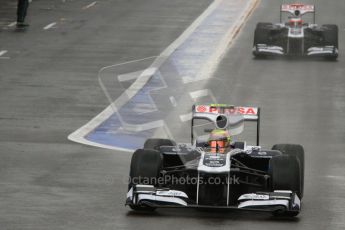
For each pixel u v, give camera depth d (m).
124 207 44.44
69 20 143.12
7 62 104.88
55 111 77.12
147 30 132.12
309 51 108.25
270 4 164.12
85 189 48.62
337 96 86.94
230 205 43.25
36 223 41.03
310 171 55.25
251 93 87.25
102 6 161.00
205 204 42.81
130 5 162.38
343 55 113.44
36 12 152.38
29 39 123.50
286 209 41.56
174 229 40.12
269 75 97.94
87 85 90.50
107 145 63.09
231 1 167.12
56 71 98.81
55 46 117.31
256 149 45.38
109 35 127.12
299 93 87.94
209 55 110.81
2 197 46.31
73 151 60.38
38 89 88.06
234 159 45.25
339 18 150.50
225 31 132.00
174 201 42.00
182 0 168.88
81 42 120.75
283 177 42.31
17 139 64.62
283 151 46.31
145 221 41.56
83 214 42.88
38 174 52.59
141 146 63.09
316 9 160.75
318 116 76.69
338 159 59.53
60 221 41.47
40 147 61.59
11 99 82.44
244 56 110.75
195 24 138.62
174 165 46.59
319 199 47.16
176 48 115.81
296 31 110.31
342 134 69.00
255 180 47.19
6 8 158.75
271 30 111.12
